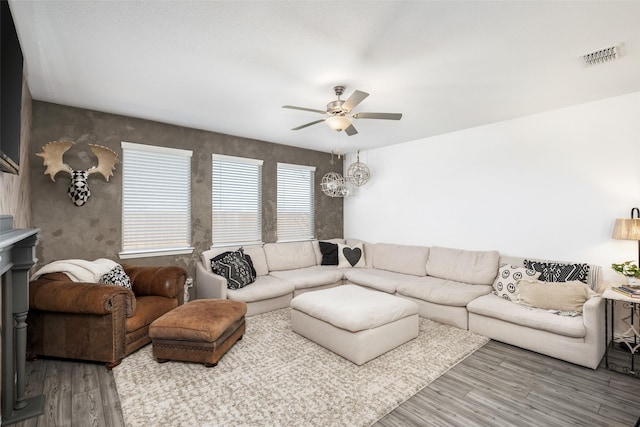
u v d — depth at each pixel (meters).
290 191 5.61
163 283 3.40
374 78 2.81
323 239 6.10
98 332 2.64
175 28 2.06
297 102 3.41
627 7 1.84
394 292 4.25
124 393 2.26
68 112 3.47
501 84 2.95
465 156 4.51
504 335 3.18
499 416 2.04
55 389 2.32
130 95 3.20
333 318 2.88
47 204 3.33
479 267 4.06
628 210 3.21
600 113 3.37
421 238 5.08
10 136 1.62
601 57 2.44
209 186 4.55
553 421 1.99
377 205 5.78
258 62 2.53
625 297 2.67
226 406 2.12
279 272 4.89
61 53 2.36
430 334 3.40
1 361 1.98
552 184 3.71
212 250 4.43
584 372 2.61
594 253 3.42
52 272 2.92
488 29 2.07
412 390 2.32
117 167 3.77
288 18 1.96
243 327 3.23
